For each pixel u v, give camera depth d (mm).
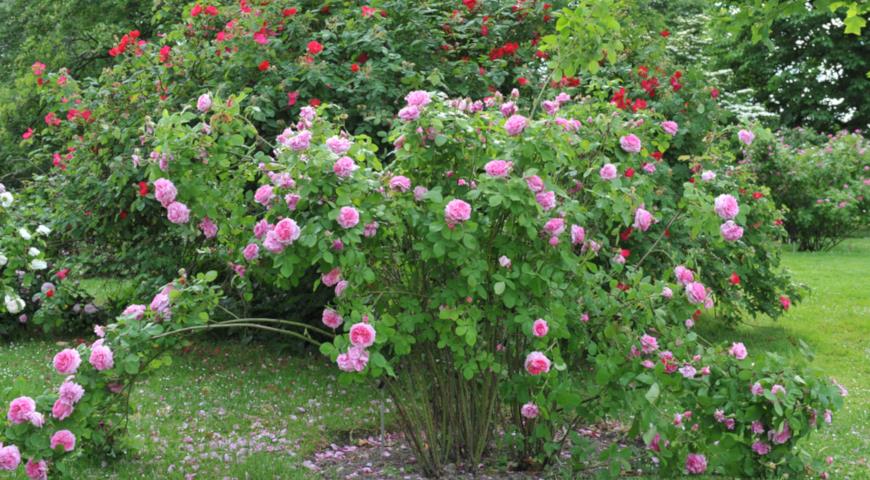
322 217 3428
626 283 4109
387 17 6590
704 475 4023
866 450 4512
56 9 15195
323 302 6684
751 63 25922
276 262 3398
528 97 6547
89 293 8812
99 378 3555
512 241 3693
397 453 4363
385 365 3418
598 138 4160
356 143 3730
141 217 6852
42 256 5777
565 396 3559
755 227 7172
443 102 3662
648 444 3604
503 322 3812
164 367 6301
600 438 4680
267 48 6250
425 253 3455
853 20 6238
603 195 3924
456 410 4023
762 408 3682
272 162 3748
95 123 6668
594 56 4293
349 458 4285
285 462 4113
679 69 6715
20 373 5969
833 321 8266
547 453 3877
